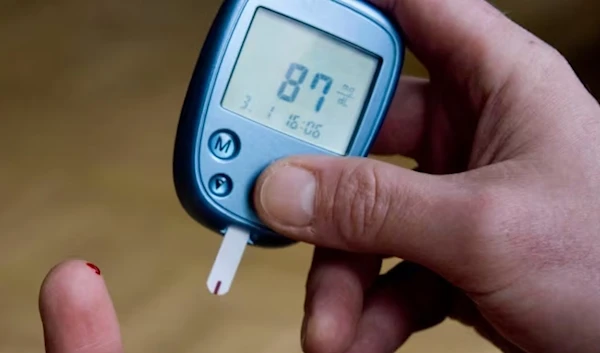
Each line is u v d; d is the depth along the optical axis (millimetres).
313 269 406
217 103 380
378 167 360
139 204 520
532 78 378
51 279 344
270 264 505
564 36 542
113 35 578
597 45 542
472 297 370
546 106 373
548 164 363
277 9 383
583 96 375
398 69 394
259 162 383
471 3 391
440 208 355
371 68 393
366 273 408
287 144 385
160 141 542
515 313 367
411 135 438
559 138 367
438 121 428
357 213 361
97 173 528
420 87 435
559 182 361
